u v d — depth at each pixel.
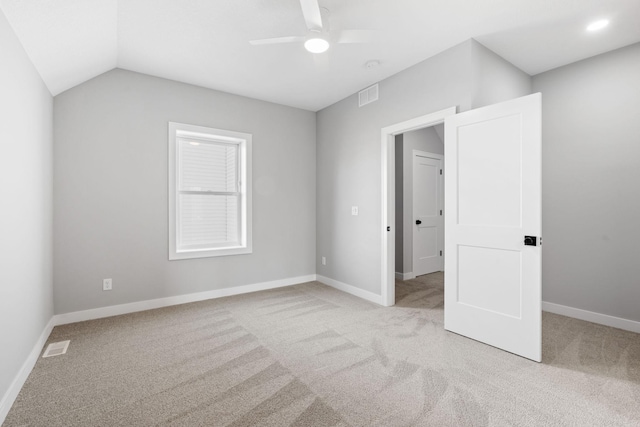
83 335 2.64
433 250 5.41
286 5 2.20
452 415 1.62
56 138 2.85
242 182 4.05
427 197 5.29
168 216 3.45
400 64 3.12
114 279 3.14
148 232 3.33
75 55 2.44
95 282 3.05
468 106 2.65
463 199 2.62
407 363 2.17
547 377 1.99
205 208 3.85
